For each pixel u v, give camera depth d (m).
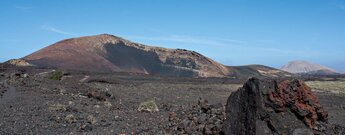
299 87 13.46
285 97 13.00
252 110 12.72
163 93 32.12
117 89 32.84
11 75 34.06
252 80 13.02
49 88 27.17
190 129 14.91
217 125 13.84
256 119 12.55
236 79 54.62
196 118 15.93
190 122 15.59
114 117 18.53
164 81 45.41
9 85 27.97
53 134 14.87
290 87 13.24
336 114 23.95
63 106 19.70
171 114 18.11
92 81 37.84
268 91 12.94
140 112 20.42
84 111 19.59
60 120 17.08
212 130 13.90
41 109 19.47
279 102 12.84
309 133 12.78
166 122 17.41
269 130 12.56
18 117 17.41
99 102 22.98
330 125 14.50
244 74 83.38
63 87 28.11
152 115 19.48
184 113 18.16
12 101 21.47
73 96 24.27
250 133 12.50
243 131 12.73
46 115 18.09
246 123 12.73
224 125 13.34
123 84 37.88
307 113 13.30
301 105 13.30
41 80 32.03
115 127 16.30
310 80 61.56
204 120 15.46
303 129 12.81
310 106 13.60
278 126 12.62
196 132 14.58
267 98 12.88
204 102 20.52
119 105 22.67
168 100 27.36
